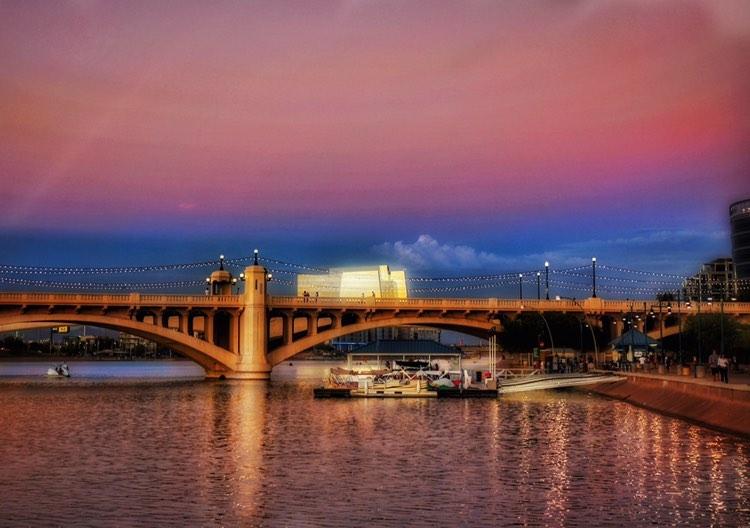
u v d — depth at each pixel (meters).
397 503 46.72
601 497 47.94
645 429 77.56
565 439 71.00
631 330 146.12
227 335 168.12
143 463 59.34
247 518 43.69
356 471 56.06
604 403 108.56
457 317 165.50
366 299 161.12
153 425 82.81
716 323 150.12
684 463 58.50
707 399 85.38
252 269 157.12
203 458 61.56
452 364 156.75
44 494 49.03
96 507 45.94
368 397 118.81
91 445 68.50
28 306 140.50
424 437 72.88
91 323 148.00
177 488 50.62
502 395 122.56
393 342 133.88
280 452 64.44
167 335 152.25
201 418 89.56
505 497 48.06
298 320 178.00
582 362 156.88
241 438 72.56
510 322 161.75
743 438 70.81
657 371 124.88
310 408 101.44
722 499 47.38
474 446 67.31
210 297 155.38
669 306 157.75
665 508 45.41
